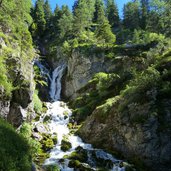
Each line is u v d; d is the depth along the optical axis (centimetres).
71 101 4762
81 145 3036
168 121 2677
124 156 2778
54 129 3506
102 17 8306
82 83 5169
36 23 8019
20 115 2822
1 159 1102
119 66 4947
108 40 6266
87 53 5378
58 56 6284
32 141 2756
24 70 3328
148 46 5231
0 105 2591
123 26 8756
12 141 1276
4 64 2952
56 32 8031
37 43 7400
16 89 2822
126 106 2977
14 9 4656
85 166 2447
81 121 3853
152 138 2634
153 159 2600
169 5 7262
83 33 7206
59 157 2661
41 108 4028
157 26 7344
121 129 2886
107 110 3203
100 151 2762
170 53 3859
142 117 2756
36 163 2472
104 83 4397
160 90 2867
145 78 3012
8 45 3456
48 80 5788
